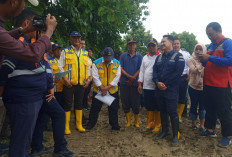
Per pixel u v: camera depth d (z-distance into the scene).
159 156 3.06
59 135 2.71
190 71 4.05
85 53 4.08
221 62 3.14
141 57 4.46
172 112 3.46
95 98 4.14
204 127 4.00
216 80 3.36
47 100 2.59
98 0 4.54
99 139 3.69
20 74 1.97
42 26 1.73
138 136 3.85
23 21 2.12
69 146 3.33
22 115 1.99
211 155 3.08
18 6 1.44
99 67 4.03
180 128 4.30
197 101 4.13
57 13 5.47
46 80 2.27
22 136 2.01
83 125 4.53
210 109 3.61
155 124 4.20
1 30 1.37
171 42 3.62
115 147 3.35
